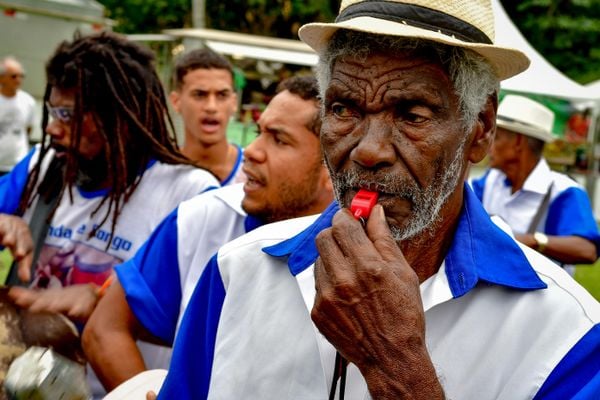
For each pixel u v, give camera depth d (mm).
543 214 4586
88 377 2664
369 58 1519
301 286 1675
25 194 2998
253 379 1679
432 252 1652
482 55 1565
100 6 12984
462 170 1624
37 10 12227
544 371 1521
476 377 1559
